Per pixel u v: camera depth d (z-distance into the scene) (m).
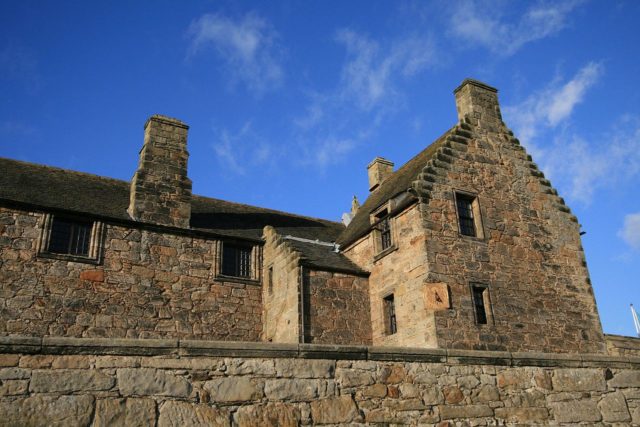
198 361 8.65
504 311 18.17
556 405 11.22
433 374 10.33
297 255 18.62
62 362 7.89
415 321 17.48
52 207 17.19
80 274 17.00
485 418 10.42
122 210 19.36
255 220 23.56
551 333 18.77
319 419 9.08
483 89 22.30
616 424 11.66
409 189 18.73
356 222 24.38
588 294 20.22
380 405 9.62
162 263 18.52
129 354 8.29
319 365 9.42
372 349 9.98
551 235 20.58
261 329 19.58
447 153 19.88
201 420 8.30
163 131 20.83
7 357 7.67
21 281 16.09
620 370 12.34
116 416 7.86
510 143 21.66
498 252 19.08
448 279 17.66
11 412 7.40
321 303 18.55
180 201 20.00
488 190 20.05
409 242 18.48
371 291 19.75
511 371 11.12
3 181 18.48
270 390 8.92
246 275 20.28
